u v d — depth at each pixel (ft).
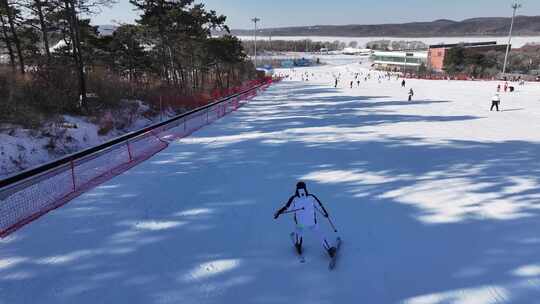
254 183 33.06
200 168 38.06
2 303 16.16
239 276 18.33
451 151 45.80
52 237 22.38
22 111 45.21
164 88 97.50
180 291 17.10
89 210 26.66
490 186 32.09
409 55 441.68
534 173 36.11
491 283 17.62
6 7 66.39
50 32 81.61
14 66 70.79
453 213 26.13
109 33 111.96
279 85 204.03
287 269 18.95
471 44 427.74
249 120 72.79
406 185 32.48
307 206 19.39
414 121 72.18
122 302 16.29
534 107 101.86
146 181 33.60
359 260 19.77
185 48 126.11
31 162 37.99
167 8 99.66
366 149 46.70
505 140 53.47
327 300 16.46
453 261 19.66
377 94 141.49
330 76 329.52
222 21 130.41
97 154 37.42
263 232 23.20
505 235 22.63
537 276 18.17
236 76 202.28
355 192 30.68
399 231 23.26
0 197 24.57
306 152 45.09
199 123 68.44
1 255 20.22
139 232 23.13
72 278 18.08
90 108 59.88
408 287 17.38
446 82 235.61
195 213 26.21
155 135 54.70
